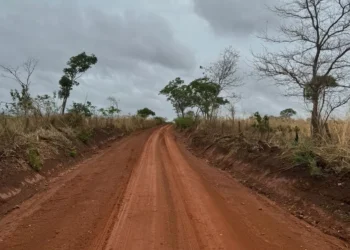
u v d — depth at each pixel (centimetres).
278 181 1016
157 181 1099
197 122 3394
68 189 974
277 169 1082
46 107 1806
